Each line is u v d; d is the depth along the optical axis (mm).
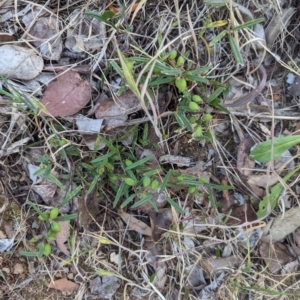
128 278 259
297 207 266
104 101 241
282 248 271
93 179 242
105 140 236
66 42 242
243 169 261
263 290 256
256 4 253
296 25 262
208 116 238
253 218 265
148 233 259
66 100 239
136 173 248
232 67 255
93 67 242
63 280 251
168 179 234
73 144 240
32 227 248
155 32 248
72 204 248
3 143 240
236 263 267
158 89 244
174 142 256
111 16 226
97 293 255
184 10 250
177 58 248
